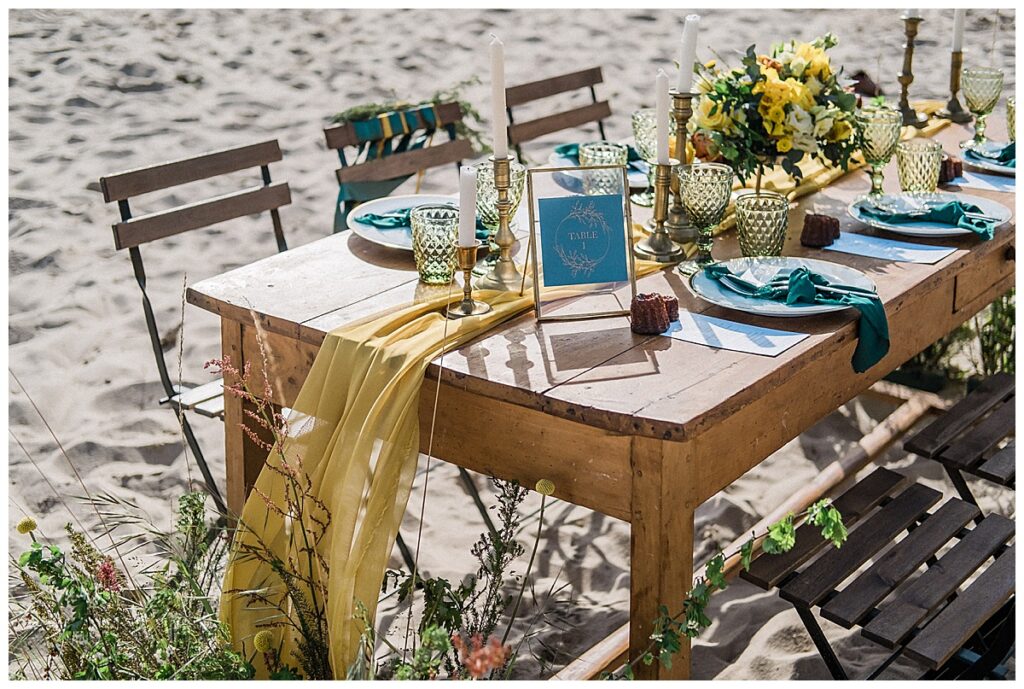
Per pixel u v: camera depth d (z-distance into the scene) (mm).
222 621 2354
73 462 3438
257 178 5469
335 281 2578
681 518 2053
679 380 2057
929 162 2994
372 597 2160
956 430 2854
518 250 2691
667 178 2658
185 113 6137
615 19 8102
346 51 7223
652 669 2127
